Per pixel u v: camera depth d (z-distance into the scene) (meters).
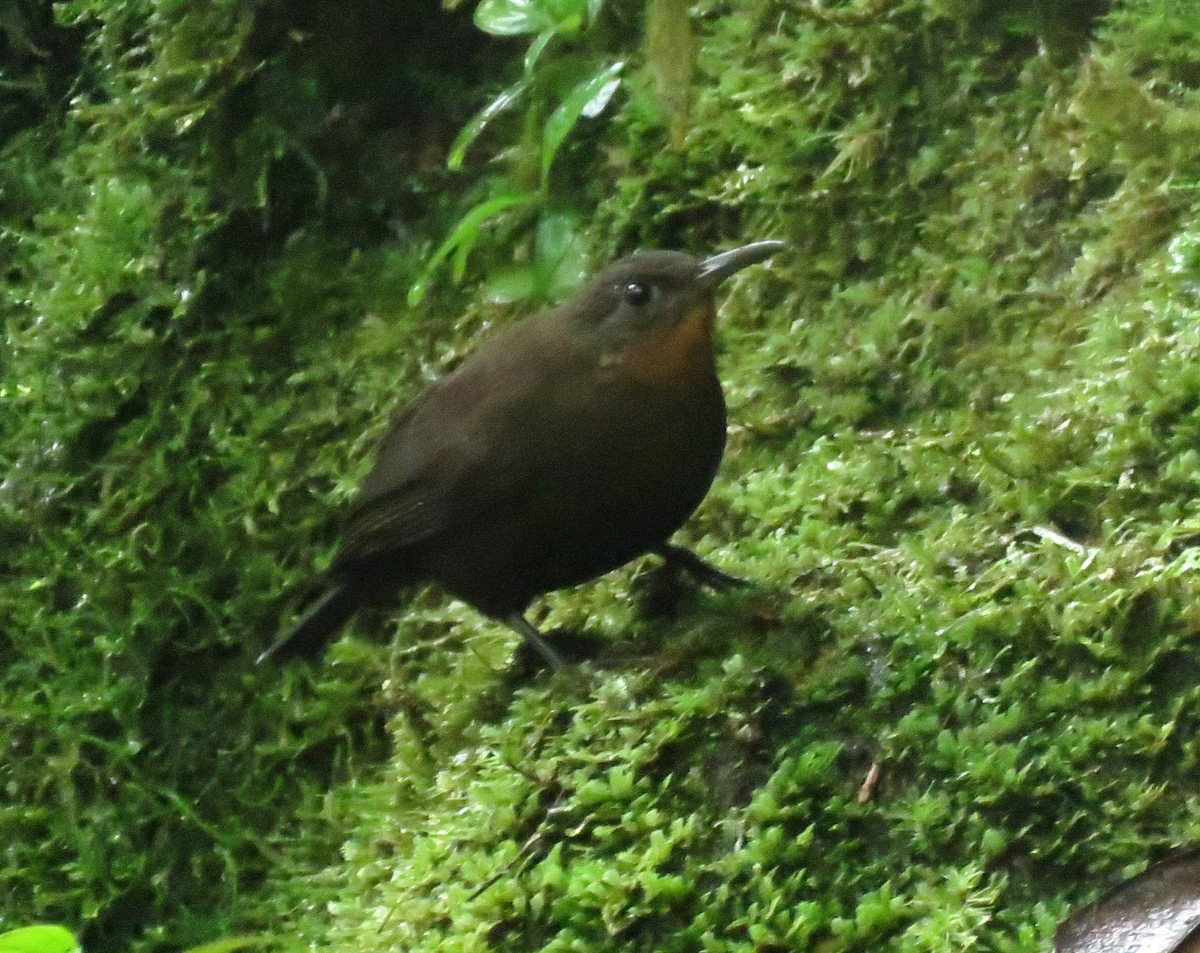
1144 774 5.70
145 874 8.66
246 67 9.21
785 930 5.68
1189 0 7.55
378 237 9.45
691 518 7.58
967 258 7.88
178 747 8.85
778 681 6.25
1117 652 5.88
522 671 7.27
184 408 9.10
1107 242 7.46
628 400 6.35
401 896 6.41
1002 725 5.85
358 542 7.10
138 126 9.27
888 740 5.96
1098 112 7.57
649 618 6.99
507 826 6.28
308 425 8.98
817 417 7.83
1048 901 5.61
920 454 7.17
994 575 6.34
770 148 8.41
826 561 6.81
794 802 5.95
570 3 8.13
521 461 6.44
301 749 8.62
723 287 8.45
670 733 6.18
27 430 9.12
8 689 8.94
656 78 7.90
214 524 8.96
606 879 5.89
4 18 9.73
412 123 9.48
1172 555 6.12
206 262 9.30
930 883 5.70
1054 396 7.07
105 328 9.18
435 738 7.57
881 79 8.21
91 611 8.92
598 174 8.85
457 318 8.99
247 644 8.91
